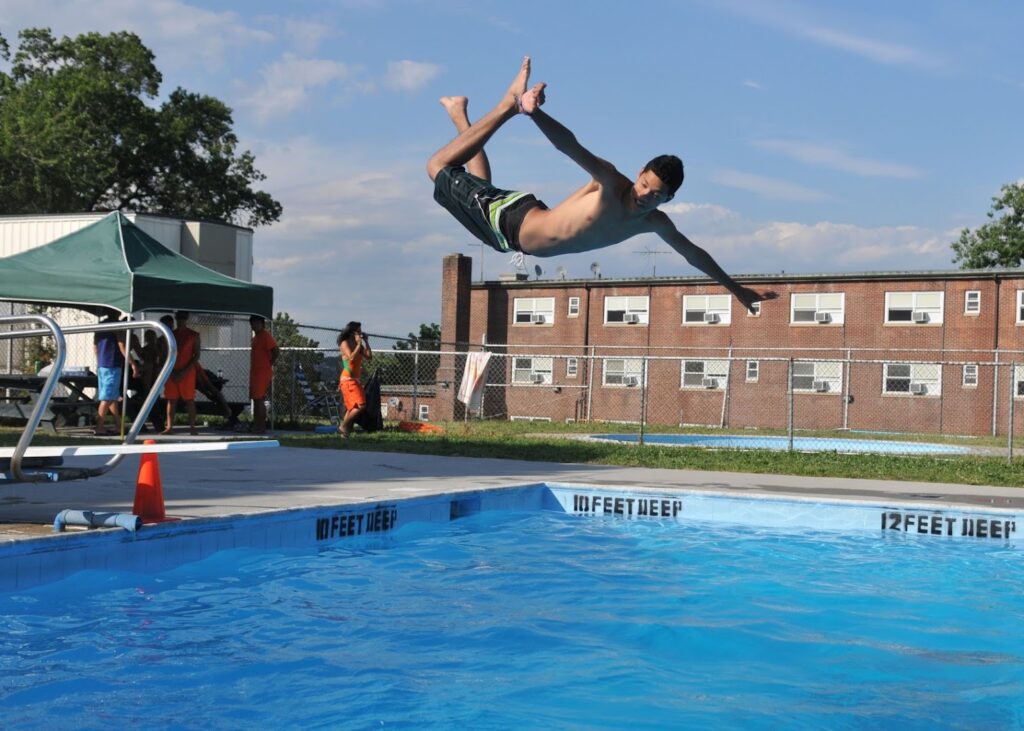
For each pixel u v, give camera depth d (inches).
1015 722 174.4
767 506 397.7
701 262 205.0
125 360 568.1
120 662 196.9
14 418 669.9
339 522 324.5
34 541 235.8
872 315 1448.1
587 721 170.2
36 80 1732.3
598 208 182.4
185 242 935.0
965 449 916.6
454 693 183.5
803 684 195.8
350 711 172.1
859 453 634.2
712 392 1552.7
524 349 1706.4
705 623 242.1
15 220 911.7
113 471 421.4
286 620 232.7
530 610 250.5
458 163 200.4
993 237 1857.8
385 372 1844.2
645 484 434.9
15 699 173.6
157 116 1761.8
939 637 233.9
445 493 373.4
